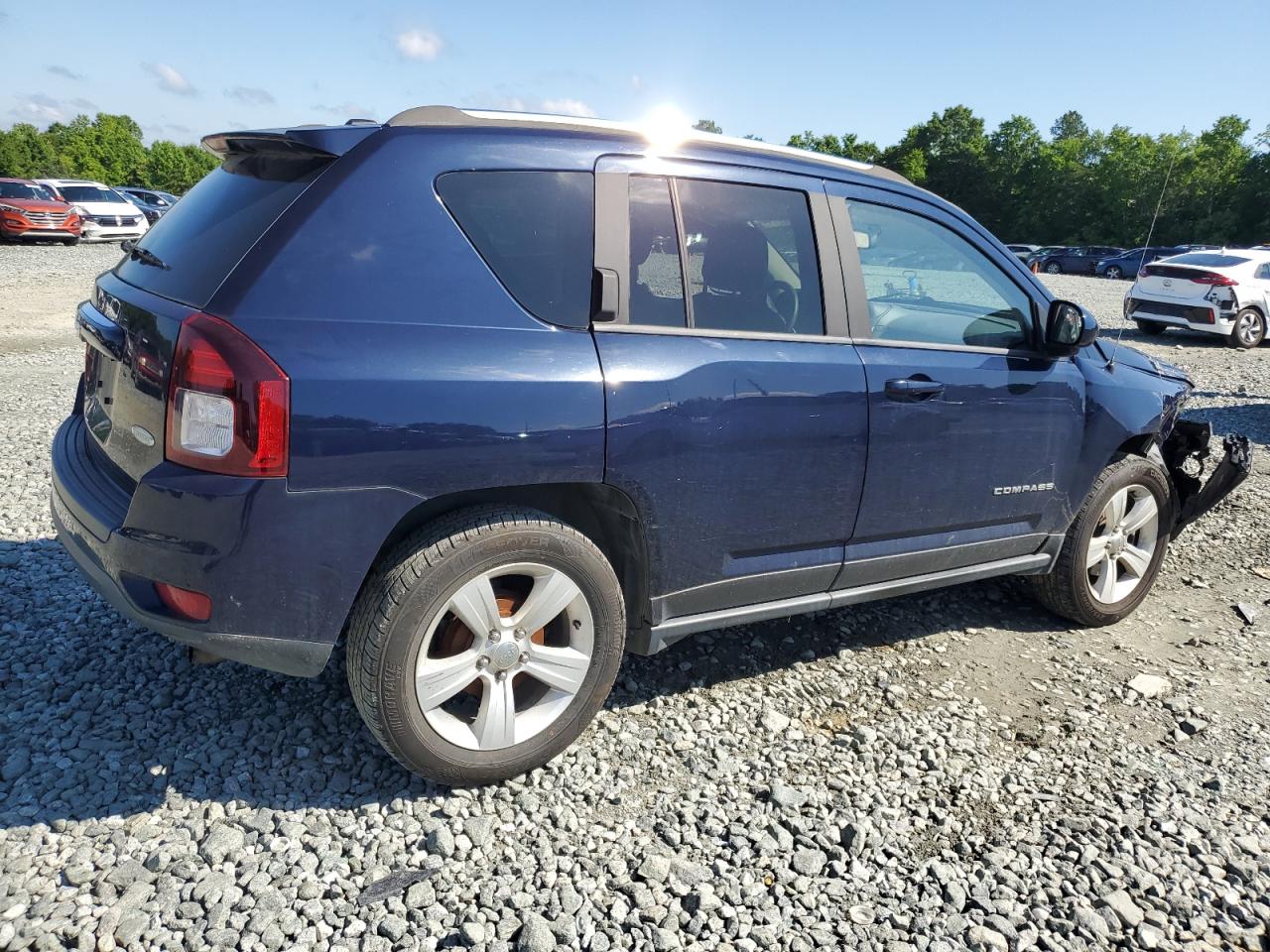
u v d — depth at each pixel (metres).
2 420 6.70
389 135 2.56
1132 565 4.31
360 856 2.48
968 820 2.81
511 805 2.74
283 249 2.39
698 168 3.00
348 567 2.43
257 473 2.28
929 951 2.29
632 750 3.06
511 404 2.53
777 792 2.84
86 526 2.55
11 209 23.66
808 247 3.20
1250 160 53.34
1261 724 3.45
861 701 3.49
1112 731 3.37
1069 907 2.47
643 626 3.02
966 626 4.21
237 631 2.39
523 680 2.92
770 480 3.03
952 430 3.43
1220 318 14.67
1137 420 4.02
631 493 2.77
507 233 2.65
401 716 2.54
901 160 89.44
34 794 2.60
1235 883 2.60
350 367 2.35
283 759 2.85
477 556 2.54
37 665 3.29
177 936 2.17
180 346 2.30
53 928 2.14
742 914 2.37
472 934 2.22
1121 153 64.75
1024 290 3.77
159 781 2.70
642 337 2.80
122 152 112.12
